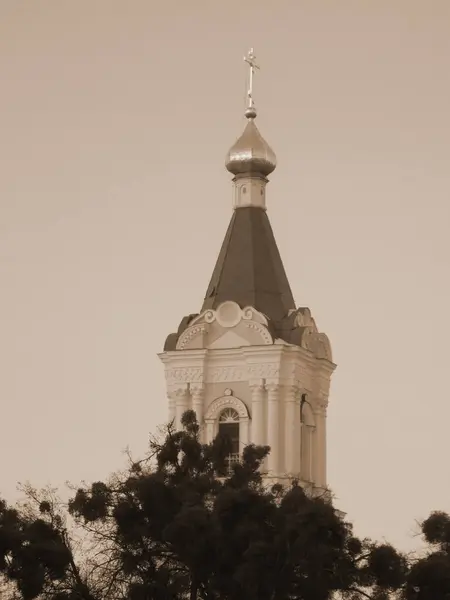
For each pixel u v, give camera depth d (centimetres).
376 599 18412
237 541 18175
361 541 18612
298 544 17912
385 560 18312
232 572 18262
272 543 18062
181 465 19575
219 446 19825
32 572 18400
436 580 18288
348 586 18312
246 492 18325
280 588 18075
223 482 19962
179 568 18775
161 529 18588
